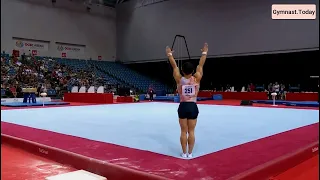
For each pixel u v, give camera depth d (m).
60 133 5.95
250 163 3.55
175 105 14.40
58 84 20.59
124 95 18.33
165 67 25.92
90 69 23.95
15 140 5.41
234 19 21.09
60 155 4.35
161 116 9.10
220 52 21.83
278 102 15.41
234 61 22.70
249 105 14.34
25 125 7.21
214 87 24.56
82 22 25.41
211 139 5.20
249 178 3.19
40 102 15.56
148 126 6.93
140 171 3.29
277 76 21.80
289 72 21.19
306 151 4.42
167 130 6.31
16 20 21.45
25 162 4.40
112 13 27.78
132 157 3.91
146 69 27.36
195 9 22.86
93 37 26.22
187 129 4.05
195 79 3.94
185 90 3.92
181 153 4.11
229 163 3.56
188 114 3.87
